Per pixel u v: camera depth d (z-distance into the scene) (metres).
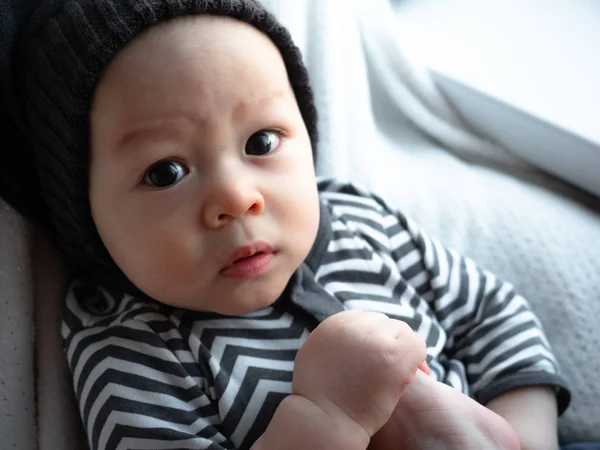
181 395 0.71
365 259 0.83
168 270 0.68
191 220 0.67
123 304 0.78
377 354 0.64
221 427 0.71
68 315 0.80
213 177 0.66
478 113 1.08
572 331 0.89
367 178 1.02
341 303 0.79
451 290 0.86
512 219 0.97
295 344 0.75
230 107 0.66
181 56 0.65
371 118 1.09
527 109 1.00
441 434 0.66
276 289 0.70
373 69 1.13
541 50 1.09
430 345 0.81
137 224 0.68
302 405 0.64
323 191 0.93
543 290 0.92
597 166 0.96
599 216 0.99
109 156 0.68
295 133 0.72
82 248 0.79
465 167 1.07
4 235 0.77
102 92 0.67
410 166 1.07
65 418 0.80
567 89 1.02
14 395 0.76
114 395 0.70
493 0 1.21
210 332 0.74
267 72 0.69
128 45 0.66
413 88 1.10
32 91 0.72
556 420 0.80
